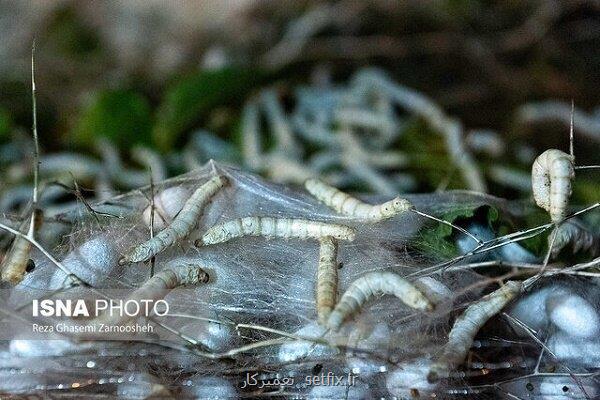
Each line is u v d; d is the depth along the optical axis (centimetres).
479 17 146
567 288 84
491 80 139
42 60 145
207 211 86
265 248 85
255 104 125
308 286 83
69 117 132
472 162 113
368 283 79
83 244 85
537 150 120
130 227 87
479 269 87
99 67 147
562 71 139
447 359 79
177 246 84
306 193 91
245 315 83
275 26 149
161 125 120
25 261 84
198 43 150
